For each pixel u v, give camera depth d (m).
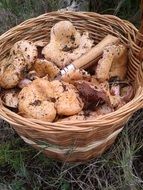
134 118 0.46
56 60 0.44
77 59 0.44
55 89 0.40
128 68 0.45
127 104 0.37
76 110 0.39
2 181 0.45
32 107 0.38
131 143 0.45
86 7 0.56
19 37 0.46
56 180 0.44
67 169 0.43
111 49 0.43
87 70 0.45
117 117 0.36
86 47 0.45
